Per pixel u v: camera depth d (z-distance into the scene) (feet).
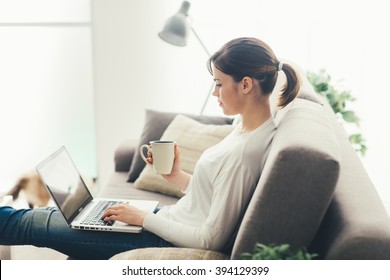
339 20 11.72
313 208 3.93
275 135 4.75
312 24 11.78
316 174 3.84
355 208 4.04
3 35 12.66
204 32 12.04
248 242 4.09
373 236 3.65
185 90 12.35
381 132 11.92
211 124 8.71
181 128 8.36
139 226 5.24
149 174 8.10
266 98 4.89
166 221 5.02
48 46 12.67
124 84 12.46
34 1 12.52
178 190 7.75
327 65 11.88
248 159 4.65
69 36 12.61
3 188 12.94
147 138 8.75
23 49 12.71
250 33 11.96
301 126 4.36
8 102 12.89
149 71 12.36
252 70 4.78
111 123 12.64
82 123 12.91
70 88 12.80
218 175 4.80
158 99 12.46
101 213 5.82
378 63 11.75
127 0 12.14
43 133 12.98
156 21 12.16
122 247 5.26
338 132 5.86
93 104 12.78
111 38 12.31
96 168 12.87
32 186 10.55
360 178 4.64
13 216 5.65
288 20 11.82
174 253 4.54
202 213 5.04
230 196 4.62
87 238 5.35
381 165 11.99
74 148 13.01
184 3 9.55
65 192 5.71
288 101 4.98
